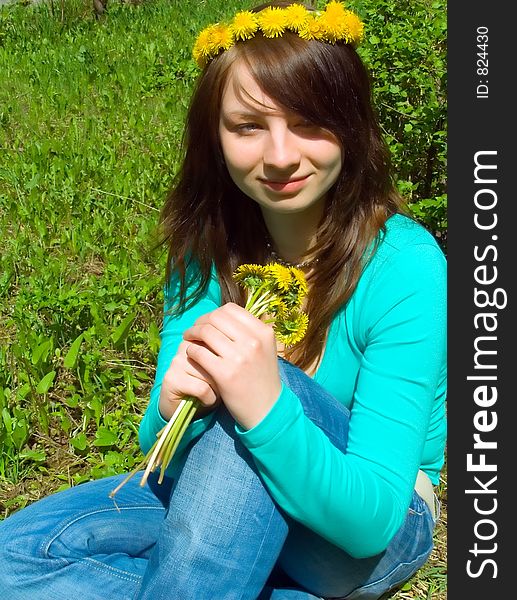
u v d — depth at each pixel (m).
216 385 1.59
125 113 6.64
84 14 11.37
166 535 1.65
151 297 3.64
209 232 2.01
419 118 3.83
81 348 3.26
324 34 1.67
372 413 1.71
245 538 1.61
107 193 4.76
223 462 1.61
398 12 4.29
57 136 6.20
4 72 8.01
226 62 1.70
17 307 3.47
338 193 1.80
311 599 1.86
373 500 1.60
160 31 9.87
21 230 4.53
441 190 4.04
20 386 3.07
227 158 1.76
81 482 2.65
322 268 1.82
